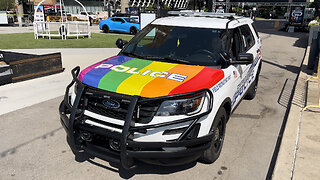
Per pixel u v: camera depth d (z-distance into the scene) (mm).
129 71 3523
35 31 17344
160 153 3023
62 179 3465
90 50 12734
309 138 4488
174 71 3541
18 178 3463
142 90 3070
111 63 3855
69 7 52094
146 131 3039
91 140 3316
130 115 2959
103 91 3215
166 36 4387
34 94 6520
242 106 6117
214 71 3652
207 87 3283
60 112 3602
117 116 3143
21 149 4133
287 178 3467
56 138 4492
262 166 3834
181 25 4477
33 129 4781
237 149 4262
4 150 4094
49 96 6410
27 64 7586
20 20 28188
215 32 4270
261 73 9211
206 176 3582
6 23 29031
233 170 3725
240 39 4734
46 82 7520
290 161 3824
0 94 6438
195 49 4105
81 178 3490
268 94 7000
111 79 3301
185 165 3812
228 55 3980
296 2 36062
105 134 3082
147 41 4453
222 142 3975
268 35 21797
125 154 2996
